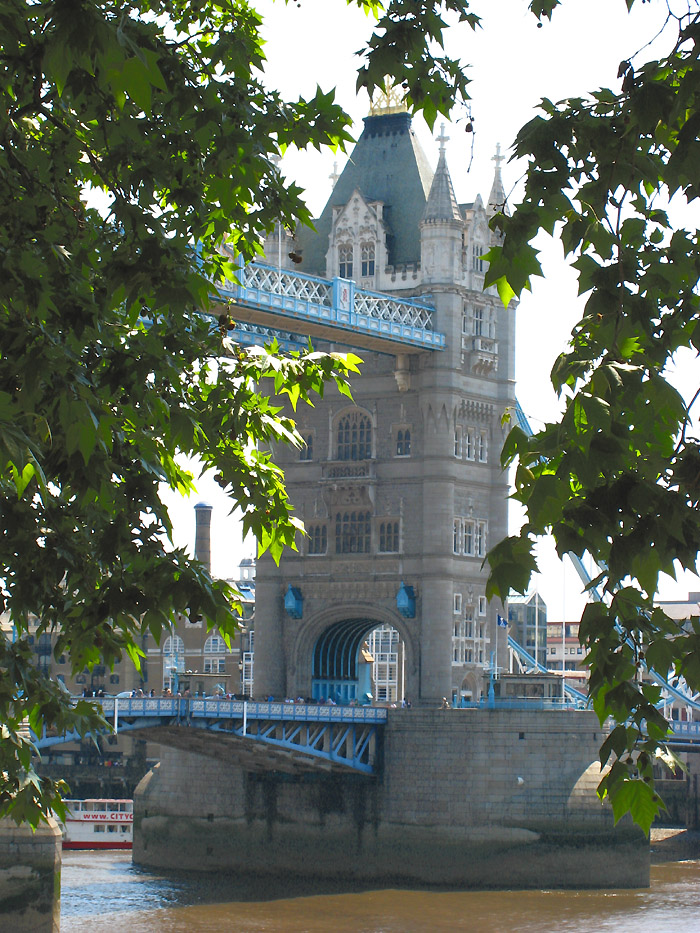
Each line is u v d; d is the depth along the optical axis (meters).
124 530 22.02
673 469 15.03
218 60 25.41
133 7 25.73
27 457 16.42
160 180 23.31
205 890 122.81
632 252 15.62
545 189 15.59
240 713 124.88
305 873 137.62
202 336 27.89
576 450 14.11
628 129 15.38
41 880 88.25
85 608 22.73
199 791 142.38
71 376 20.02
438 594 150.12
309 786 138.75
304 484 158.12
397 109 163.50
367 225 157.00
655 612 16.14
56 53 15.99
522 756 132.25
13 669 24.00
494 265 15.41
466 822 132.75
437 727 134.88
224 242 28.72
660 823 179.00
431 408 151.88
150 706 119.12
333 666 162.00
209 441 27.03
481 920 108.31
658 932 102.94
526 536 14.61
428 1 22.86
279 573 158.38
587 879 128.88
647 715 16.33
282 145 26.56
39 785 24.66
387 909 113.62
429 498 151.38
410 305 149.25
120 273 22.89
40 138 24.77
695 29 14.85
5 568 23.30
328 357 28.33
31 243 22.73
